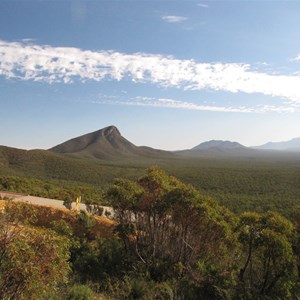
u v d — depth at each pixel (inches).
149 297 354.0
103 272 409.4
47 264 210.2
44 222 579.8
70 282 358.3
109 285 378.0
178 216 439.2
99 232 578.6
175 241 450.0
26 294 202.8
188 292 363.9
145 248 468.1
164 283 377.7
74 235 532.4
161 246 456.4
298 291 372.8
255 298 360.2
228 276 393.4
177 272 405.7
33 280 202.1
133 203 462.3
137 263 438.3
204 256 436.5
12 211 230.4
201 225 434.0
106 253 457.7
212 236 437.1
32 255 204.8
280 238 370.9
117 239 511.2
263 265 401.7
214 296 369.7
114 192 465.1
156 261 434.9
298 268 404.5
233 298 361.7
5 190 1146.0
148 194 459.2
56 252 215.9
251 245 392.2
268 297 364.2
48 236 218.7
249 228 394.6
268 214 407.8
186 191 430.6
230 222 456.1
